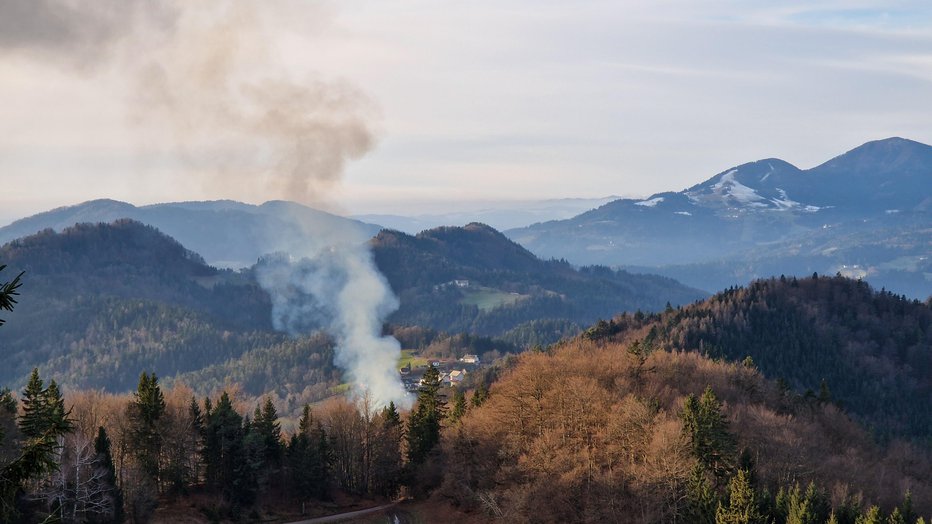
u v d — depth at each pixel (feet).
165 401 453.99
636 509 368.27
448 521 434.71
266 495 454.40
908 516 363.56
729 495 344.28
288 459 465.47
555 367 492.95
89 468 344.28
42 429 334.24
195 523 395.75
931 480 526.57
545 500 389.60
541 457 408.05
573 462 399.03
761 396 583.17
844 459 460.96
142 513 378.32
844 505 357.61
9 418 355.97
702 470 354.74
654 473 363.35
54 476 327.47
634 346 558.97
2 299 114.52
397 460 510.99
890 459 537.65
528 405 453.17
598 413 426.51
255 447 433.48
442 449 477.77
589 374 500.74
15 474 117.39
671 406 463.01
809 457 437.99
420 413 527.40
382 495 509.35
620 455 399.85
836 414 579.48
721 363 651.66
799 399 591.78
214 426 428.56
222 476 431.84
